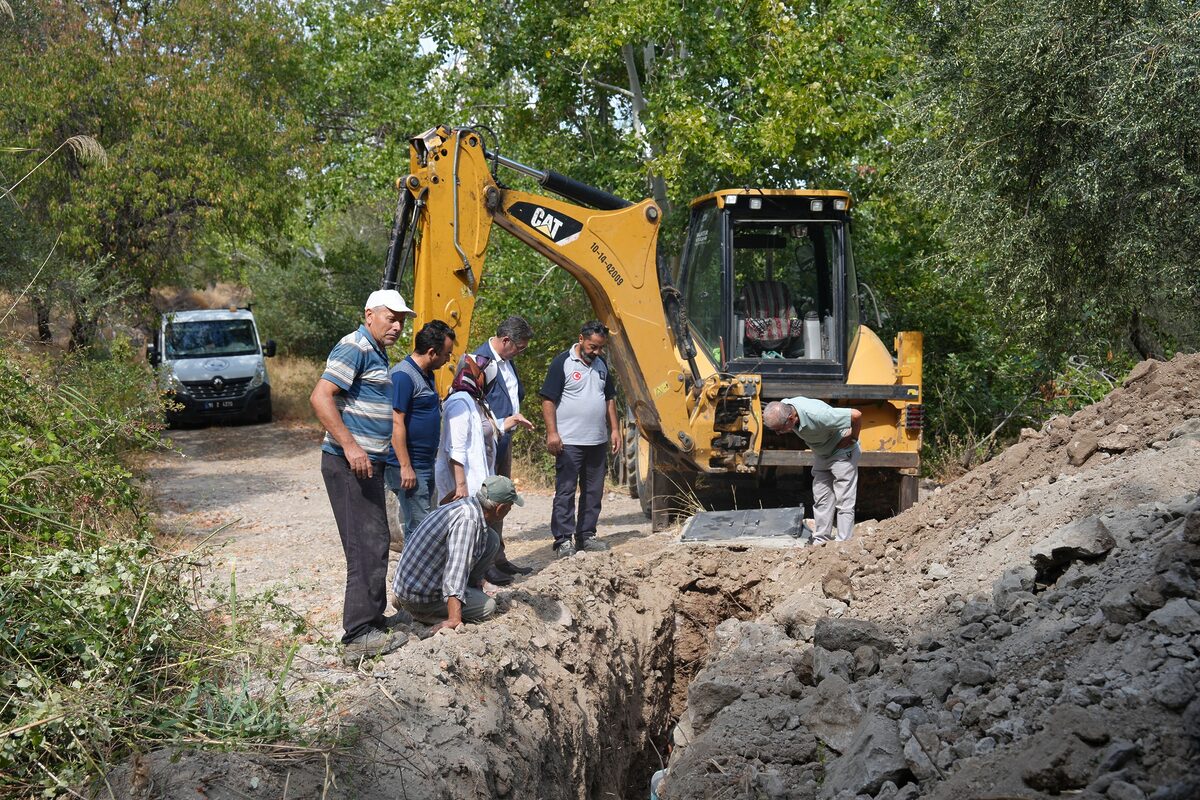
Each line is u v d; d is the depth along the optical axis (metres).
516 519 10.91
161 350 20.33
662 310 9.13
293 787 3.86
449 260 8.11
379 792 3.99
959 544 6.30
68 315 17.28
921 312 13.96
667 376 9.16
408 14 15.79
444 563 5.46
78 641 4.25
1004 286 10.06
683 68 13.92
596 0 13.73
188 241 20.09
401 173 17.20
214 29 20.23
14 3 17.41
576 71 15.05
